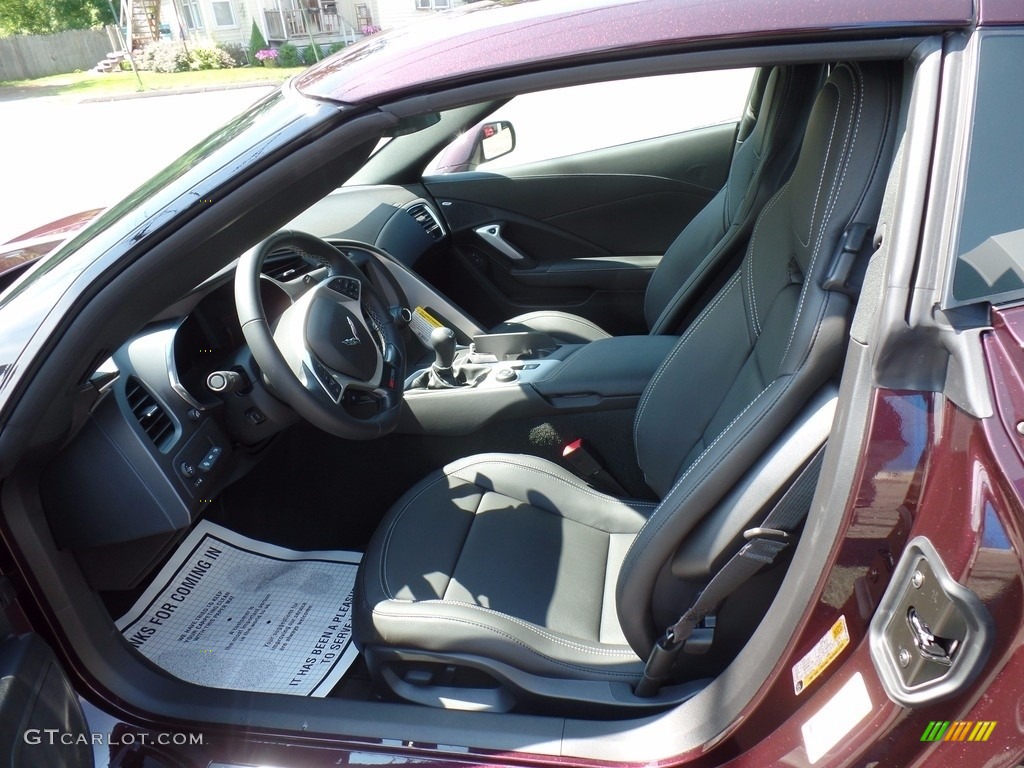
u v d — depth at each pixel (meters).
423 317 2.35
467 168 3.13
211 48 18.02
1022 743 0.81
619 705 1.29
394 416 1.75
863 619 0.94
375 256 2.43
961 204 0.87
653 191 3.06
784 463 1.08
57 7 25.44
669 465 1.53
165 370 1.52
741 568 1.12
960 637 0.82
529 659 1.33
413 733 1.25
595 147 3.07
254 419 1.63
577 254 3.15
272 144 1.08
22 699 1.02
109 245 1.14
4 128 11.70
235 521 1.95
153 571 1.81
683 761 1.15
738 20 0.93
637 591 1.23
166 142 9.12
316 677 1.61
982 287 0.86
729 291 1.48
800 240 1.19
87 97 14.22
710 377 1.46
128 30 19.88
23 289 1.21
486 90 1.01
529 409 1.91
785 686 1.04
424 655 1.37
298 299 1.72
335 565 1.92
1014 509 0.78
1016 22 0.88
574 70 0.98
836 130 1.08
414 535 1.60
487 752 1.22
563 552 1.60
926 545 0.86
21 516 1.20
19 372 1.09
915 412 0.89
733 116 3.08
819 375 1.05
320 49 17.23
